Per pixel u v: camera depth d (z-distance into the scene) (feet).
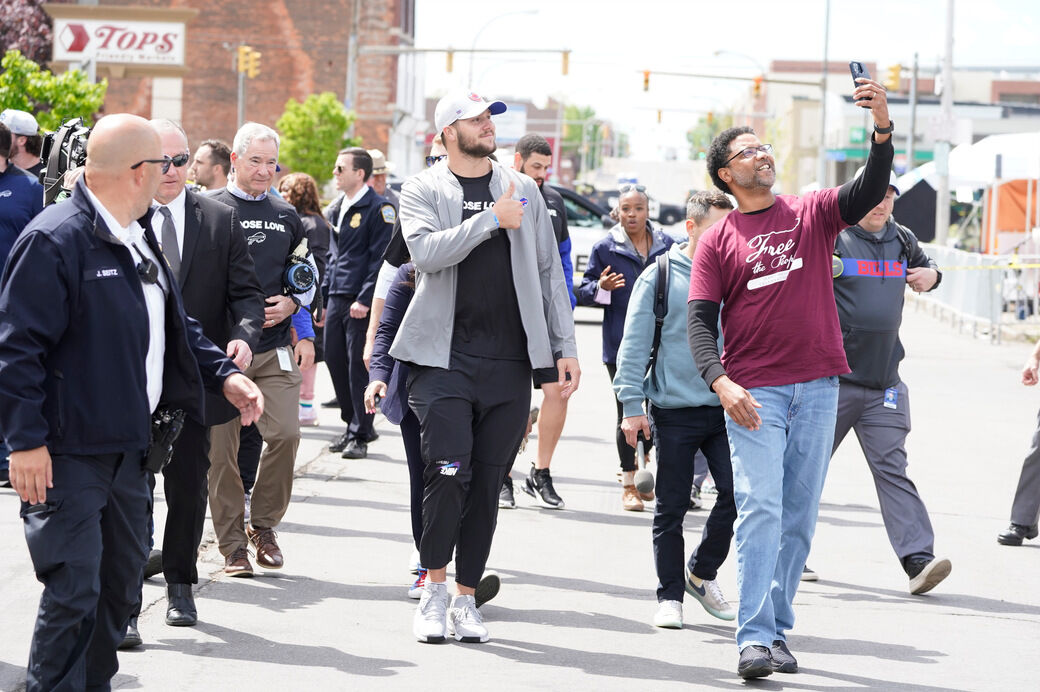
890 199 28.66
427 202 24.45
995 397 64.64
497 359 24.39
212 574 28.68
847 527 35.88
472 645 24.27
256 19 250.57
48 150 25.66
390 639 24.40
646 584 29.22
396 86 256.73
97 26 178.19
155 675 21.79
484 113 24.57
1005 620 27.02
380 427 51.44
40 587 26.94
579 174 644.69
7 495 35.63
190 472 23.73
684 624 26.21
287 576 28.73
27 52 180.65
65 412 17.20
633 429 26.37
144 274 17.85
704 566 26.23
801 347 22.22
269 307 28.04
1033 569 31.53
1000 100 430.20
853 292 28.63
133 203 17.63
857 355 28.78
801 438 22.63
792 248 22.16
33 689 17.21
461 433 24.13
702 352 22.30
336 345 44.45
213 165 31.42
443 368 24.13
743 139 22.11
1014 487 42.06
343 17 250.57
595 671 22.90
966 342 92.73
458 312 24.34
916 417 57.82
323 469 41.86
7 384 16.66
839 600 28.35
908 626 26.40
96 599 17.43
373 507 36.42
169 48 178.91
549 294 24.98
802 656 24.17
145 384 17.79
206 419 23.27
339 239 43.91
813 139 352.90
